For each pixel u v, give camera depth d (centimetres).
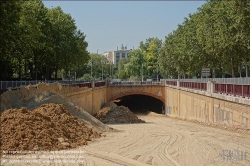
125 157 1764
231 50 4422
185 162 1684
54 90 3622
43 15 5866
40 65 6494
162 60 9675
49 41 6122
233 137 2588
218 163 1677
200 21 5441
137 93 8112
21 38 4212
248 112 2744
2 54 3928
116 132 2825
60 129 2091
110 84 8081
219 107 3525
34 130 1891
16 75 7212
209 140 2427
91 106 5594
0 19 3275
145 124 4059
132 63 12950
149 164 1625
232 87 3178
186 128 3362
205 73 4356
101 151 1894
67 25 6644
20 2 3850
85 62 7506
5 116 1948
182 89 5672
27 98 2975
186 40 6328
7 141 1731
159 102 9062
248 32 3734
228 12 4038
